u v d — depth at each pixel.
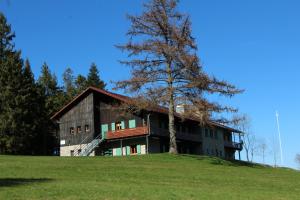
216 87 50.38
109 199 22.58
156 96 50.38
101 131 71.06
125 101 52.47
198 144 81.25
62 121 74.50
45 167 37.19
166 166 43.06
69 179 30.62
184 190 27.19
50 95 104.31
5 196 22.22
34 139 84.94
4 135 76.69
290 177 44.03
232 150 97.25
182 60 49.66
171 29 51.62
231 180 36.38
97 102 72.31
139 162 45.00
